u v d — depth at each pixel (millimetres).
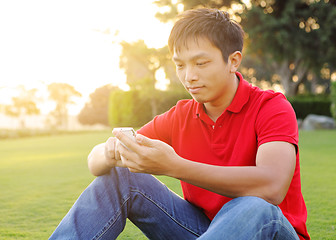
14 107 34031
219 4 17500
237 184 1048
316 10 16359
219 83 1186
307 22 16781
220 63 1168
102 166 1234
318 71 18641
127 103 16828
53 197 3240
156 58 14695
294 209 1214
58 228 1192
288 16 16078
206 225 1363
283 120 1147
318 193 3127
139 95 15961
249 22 17109
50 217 2562
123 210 1249
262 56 19297
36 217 2564
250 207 987
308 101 15609
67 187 3725
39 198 3203
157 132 1464
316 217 2398
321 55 17094
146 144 1047
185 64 1181
